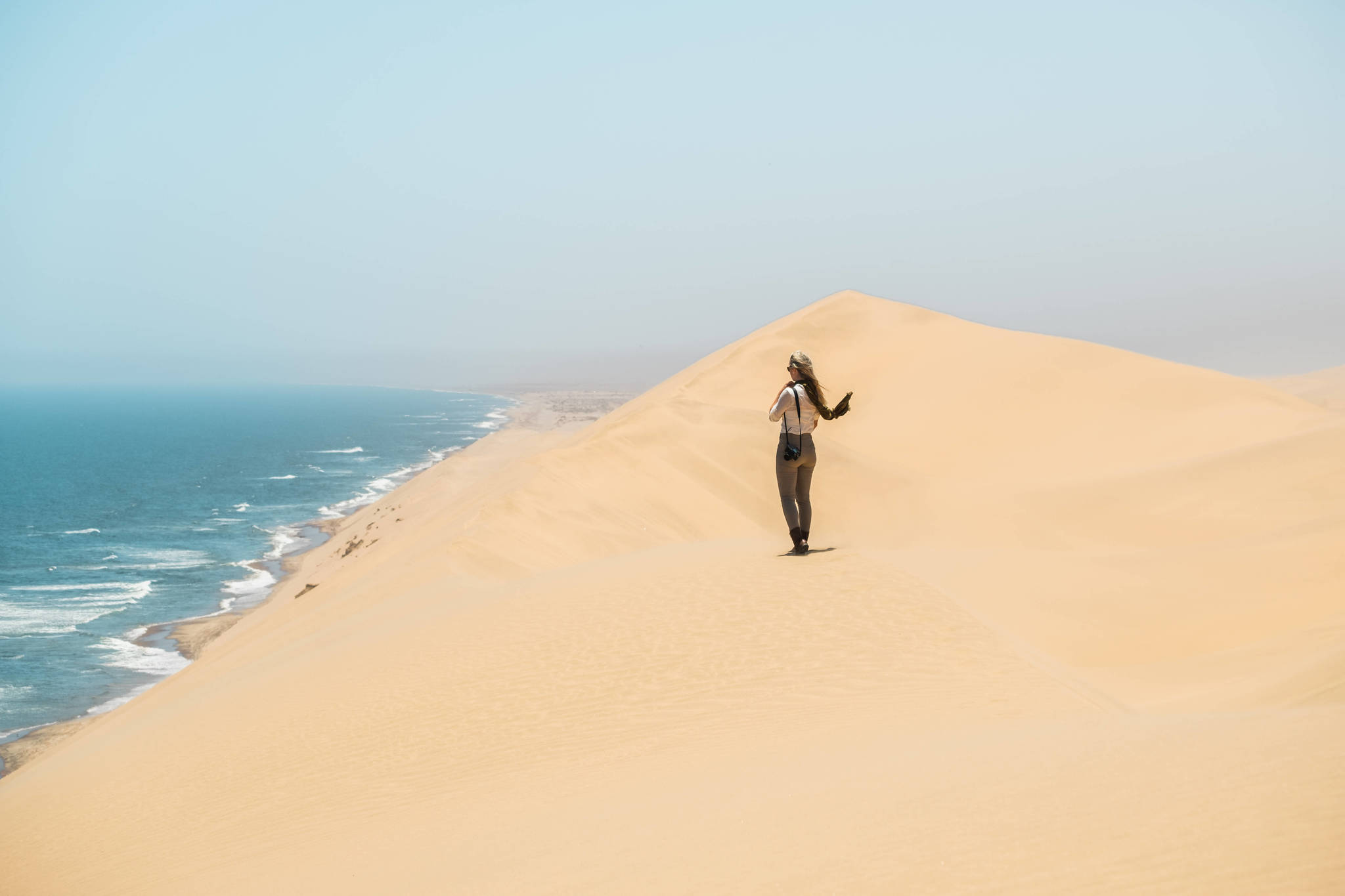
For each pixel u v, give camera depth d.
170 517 82.25
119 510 87.56
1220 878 2.81
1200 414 33.53
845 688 7.19
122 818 9.56
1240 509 21.97
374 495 96.31
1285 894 2.66
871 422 38.41
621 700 8.07
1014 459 33.66
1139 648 8.69
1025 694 6.57
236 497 96.75
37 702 33.66
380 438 182.12
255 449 162.12
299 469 125.19
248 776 9.36
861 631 8.30
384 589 19.33
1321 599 9.28
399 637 13.02
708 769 5.96
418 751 8.40
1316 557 10.58
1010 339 42.56
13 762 27.77
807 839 3.89
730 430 30.22
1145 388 36.50
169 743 12.12
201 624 44.06
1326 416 31.39
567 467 27.11
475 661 10.32
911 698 6.78
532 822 5.62
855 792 4.46
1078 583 10.52
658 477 26.91
